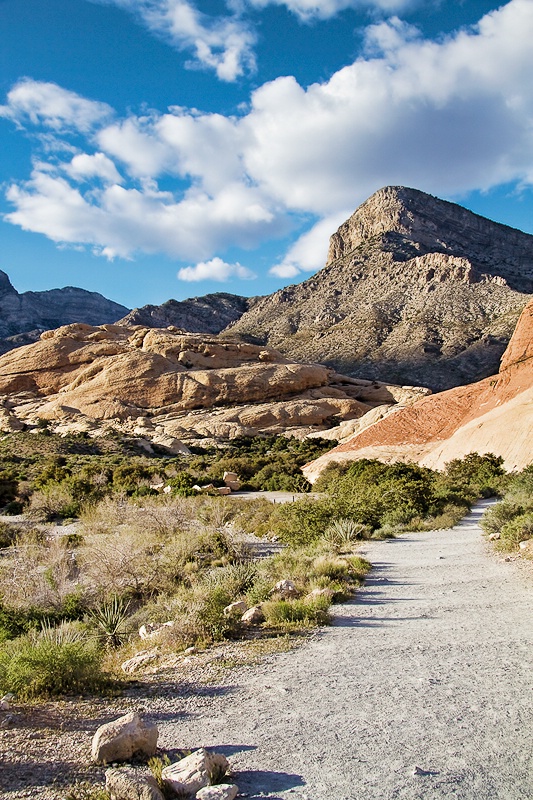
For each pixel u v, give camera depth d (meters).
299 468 60.78
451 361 143.25
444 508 24.33
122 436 88.50
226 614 8.51
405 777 3.74
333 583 10.84
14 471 56.16
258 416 104.75
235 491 52.59
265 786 3.71
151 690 5.98
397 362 150.12
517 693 5.12
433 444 53.06
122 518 27.59
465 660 6.17
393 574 12.18
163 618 10.02
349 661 6.45
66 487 39.38
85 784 3.76
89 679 6.15
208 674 6.39
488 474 35.91
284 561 13.52
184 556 16.44
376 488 24.38
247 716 4.99
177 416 105.94
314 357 173.00
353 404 112.00
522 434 39.72
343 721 4.73
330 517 20.11
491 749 4.09
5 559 17.62
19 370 121.88
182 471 57.56
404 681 5.63
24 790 3.69
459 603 9.00
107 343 126.31
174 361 123.00
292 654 6.95
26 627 10.85
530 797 3.45
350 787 3.65
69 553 18.19
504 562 12.34
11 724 5.02
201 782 3.58
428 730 4.45
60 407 105.69
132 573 14.29
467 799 3.46
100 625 10.14
